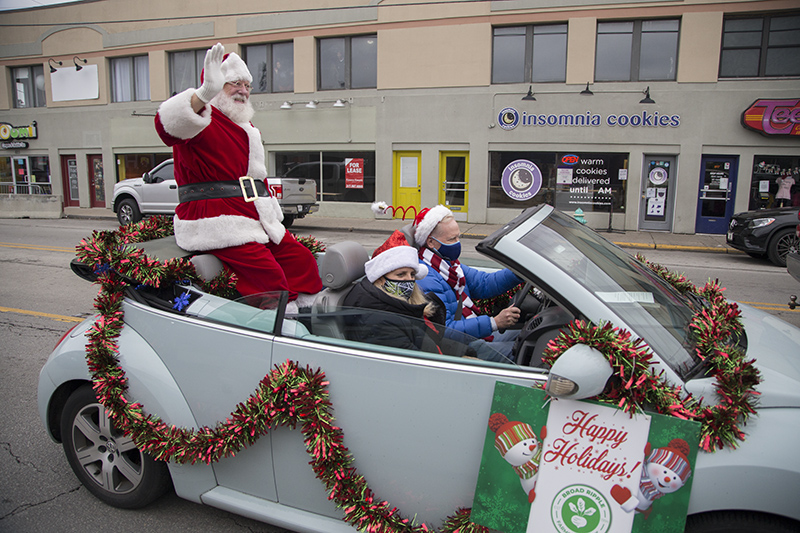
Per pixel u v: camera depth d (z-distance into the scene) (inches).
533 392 73.1
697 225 607.5
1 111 879.7
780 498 66.8
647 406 71.0
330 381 83.4
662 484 69.0
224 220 109.3
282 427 86.5
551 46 621.6
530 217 98.0
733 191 594.6
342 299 114.4
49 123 858.8
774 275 381.4
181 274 102.0
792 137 566.3
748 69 578.9
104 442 105.1
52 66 836.6
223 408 90.6
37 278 323.6
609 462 70.6
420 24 650.2
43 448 132.7
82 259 100.8
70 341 108.0
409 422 79.5
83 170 856.3
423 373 78.7
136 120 809.5
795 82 563.2
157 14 770.2
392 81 669.3
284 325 89.4
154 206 577.9
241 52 738.8
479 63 636.1
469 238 561.6
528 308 129.0
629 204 617.9
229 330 90.7
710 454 68.6
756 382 72.5
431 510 80.4
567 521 72.4
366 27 669.3
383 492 82.4
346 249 117.4
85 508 108.8
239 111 117.4
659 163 609.6
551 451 72.6
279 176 739.4
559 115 621.6
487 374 76.5
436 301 120.6
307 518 87.6
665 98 592.4
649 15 585.3
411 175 685.9
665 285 99.0
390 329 88.2
